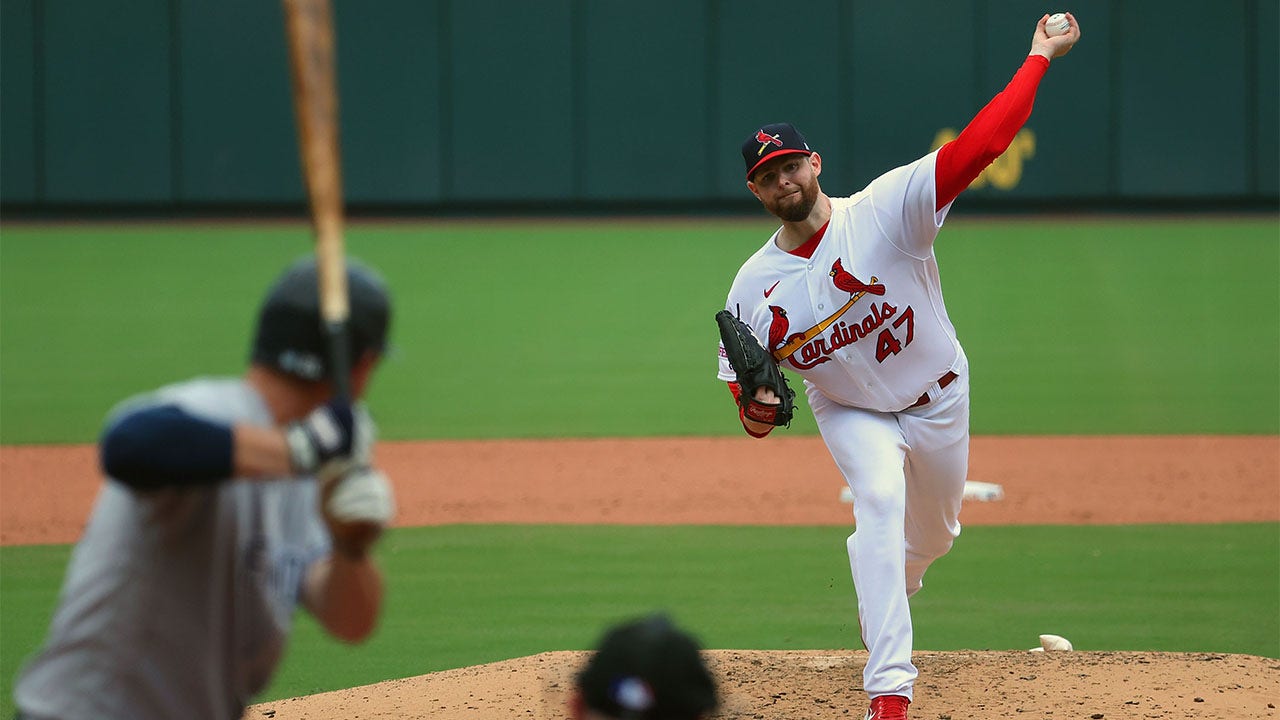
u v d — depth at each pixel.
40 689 9.59
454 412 49.75
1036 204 104.38
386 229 99.62
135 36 100.50
